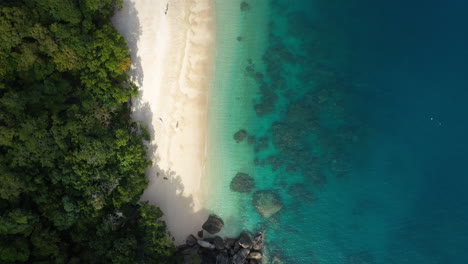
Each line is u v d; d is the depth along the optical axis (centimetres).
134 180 3472
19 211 2953
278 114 3978
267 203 3866
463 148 3966
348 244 3925
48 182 3262
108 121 3453
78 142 3306
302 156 3966
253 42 3978
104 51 3362
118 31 3750
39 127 3125
